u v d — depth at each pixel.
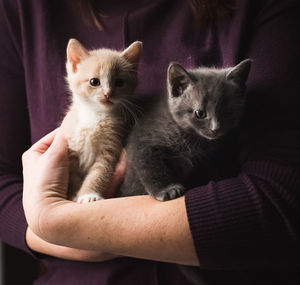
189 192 0.32
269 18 0.35
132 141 0.42
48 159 0.37
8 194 0.42
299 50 0.33
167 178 0.39
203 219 0.30
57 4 0.45
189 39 0.41
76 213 0.33
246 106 0.38
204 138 0.41
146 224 0.31
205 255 0.30
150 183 0.38
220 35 0.39
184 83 0.41
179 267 0.36
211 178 0.40
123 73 0.45
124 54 0.43
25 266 0.63
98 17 0.44
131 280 0.37
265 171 0.31
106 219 0.32
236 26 0.37
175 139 0.41
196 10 0.39
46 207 0.34
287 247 0.29
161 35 0.42
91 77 0.44
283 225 0.29
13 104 0.45
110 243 0.32
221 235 0.30
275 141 0.32
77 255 0.37
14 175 0.44
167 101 0.42
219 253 0.30
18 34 0.45
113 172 0.44
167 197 0.35
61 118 0.45
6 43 0.45
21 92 0.46
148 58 0.43
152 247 0.31
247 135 0.35
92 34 0.45
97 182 0.43
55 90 0.45
